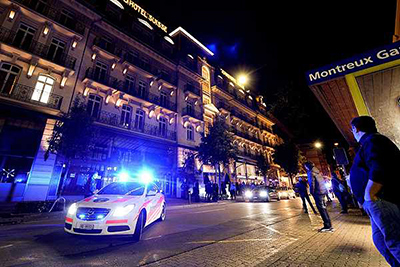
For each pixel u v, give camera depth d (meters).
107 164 13.84
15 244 4.02
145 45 19.25
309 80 3.79
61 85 13.26
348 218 6.47
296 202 14.98
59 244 4.02
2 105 10.34
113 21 17.75
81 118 10.16
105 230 3.87
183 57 24.05
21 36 12.45
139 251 3.61
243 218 7.14
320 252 3.19
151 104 18.34
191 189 18.17
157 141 16.80
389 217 1.60
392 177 1.64
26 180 11.04
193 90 23.89
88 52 15.48
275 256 3.08
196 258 3.18
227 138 18.58
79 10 15.37
